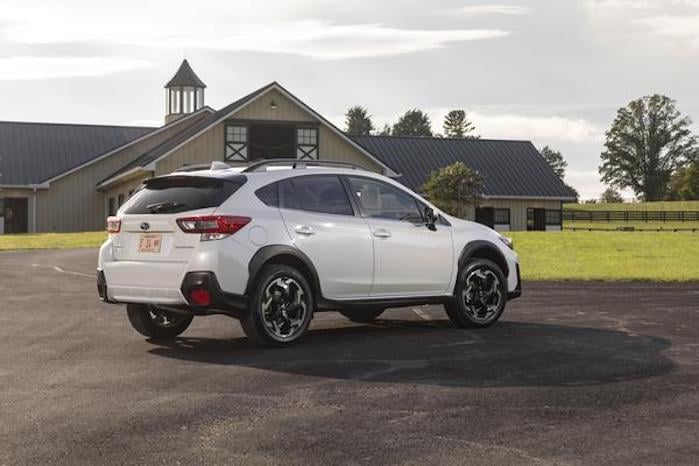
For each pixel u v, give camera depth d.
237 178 8.36
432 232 9.55
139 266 8.30
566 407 6.02
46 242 31.58
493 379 6.95
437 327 10.04
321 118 40.78
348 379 6.95
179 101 52.34
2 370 7.45
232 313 8.12
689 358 7.91
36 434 5.34
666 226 74.94
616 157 118.56
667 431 5.39
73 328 10.09
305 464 4.72
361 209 9.10
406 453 4.92
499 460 4.79
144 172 39.03
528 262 21.73
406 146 55.84
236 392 6.49
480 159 55.00
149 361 7.84
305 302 8.51
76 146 52.88
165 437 5.26
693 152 116.50
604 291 14.82
